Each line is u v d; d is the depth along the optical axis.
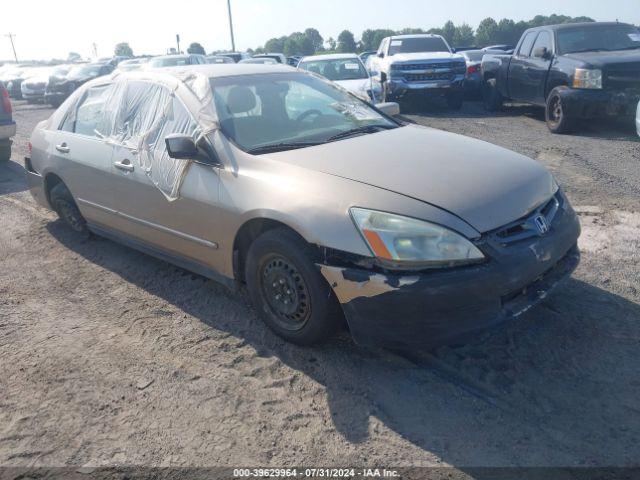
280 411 2.95
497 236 2.92
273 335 3.64
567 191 6.24
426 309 2.79
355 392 3.05
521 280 2.92
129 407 3.04
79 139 4.87
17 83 23.78
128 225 4.49
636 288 3.98
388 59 13.27
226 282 3.84
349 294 2.94
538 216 3.15
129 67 18.53
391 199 2.96
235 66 4.57
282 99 4.24
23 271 4.88
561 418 2.77
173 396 3.11
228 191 3.50
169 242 4.13
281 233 3.26
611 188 6.29
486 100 12.93
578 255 3.50
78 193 4.95
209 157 3.68
